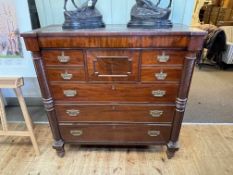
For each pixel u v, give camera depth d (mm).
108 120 1322
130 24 1226
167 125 1315
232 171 1354
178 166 1396
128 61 1107
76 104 1268
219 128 1815
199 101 2305
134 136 1381
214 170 1363
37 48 1065
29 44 1051
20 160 1455
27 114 1382
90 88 1209
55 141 1408
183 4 1484
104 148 1573
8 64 1811
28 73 1848
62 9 1540
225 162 1430
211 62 3666
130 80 1169
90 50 1084
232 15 5113
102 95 1231
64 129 1365
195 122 1901
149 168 1383
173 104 1239
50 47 1078
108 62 1116
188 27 1207
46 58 1122
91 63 1123
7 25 1662
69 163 1432
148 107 1259
